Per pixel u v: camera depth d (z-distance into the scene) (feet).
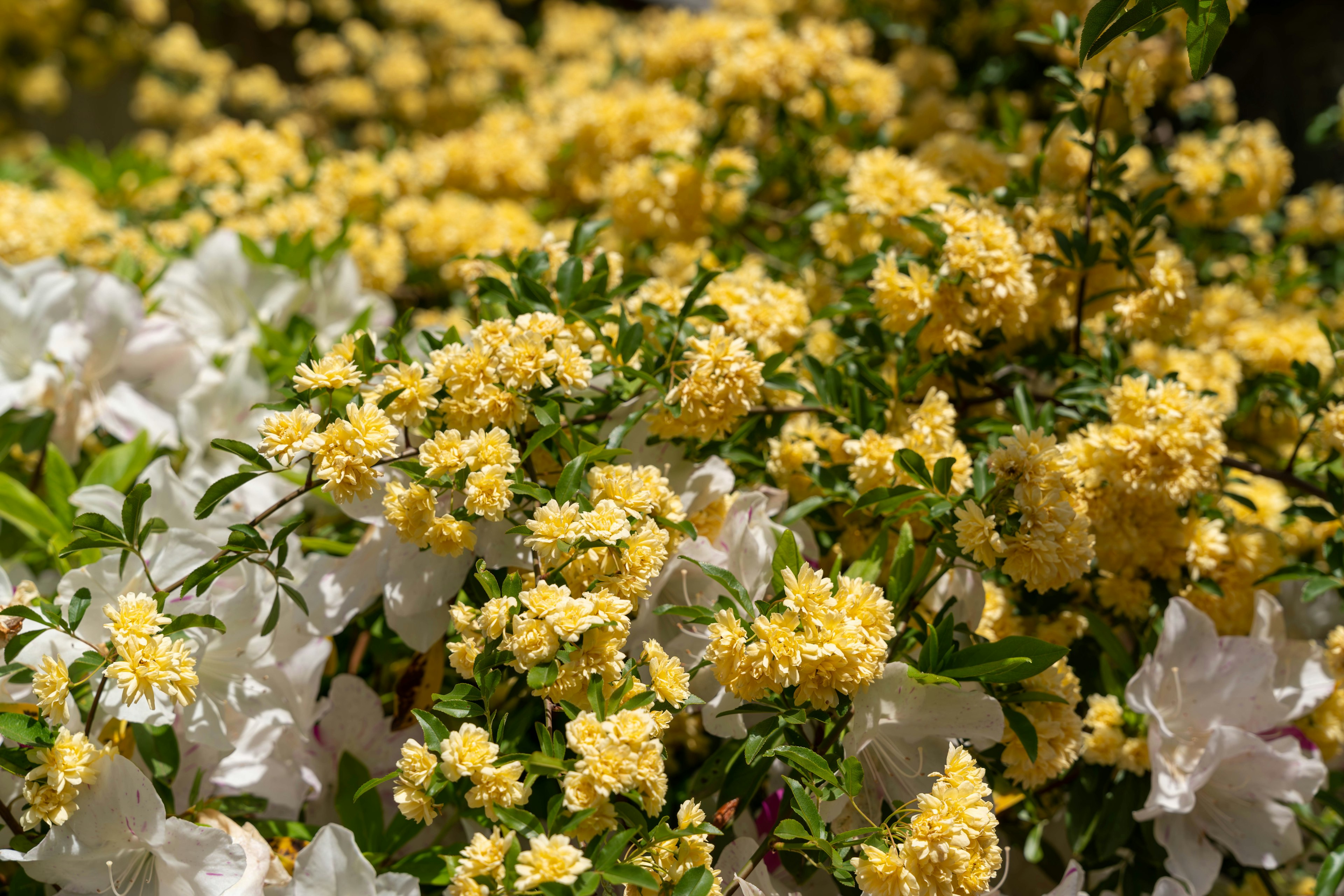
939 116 5.41
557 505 2.48
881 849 2.47
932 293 2.86
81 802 2.53
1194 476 2.82
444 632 2.75
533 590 2.47
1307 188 7.59
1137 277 3.02
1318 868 3.27
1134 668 2.98
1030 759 2.61
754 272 3.11
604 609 2.45
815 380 2.92
